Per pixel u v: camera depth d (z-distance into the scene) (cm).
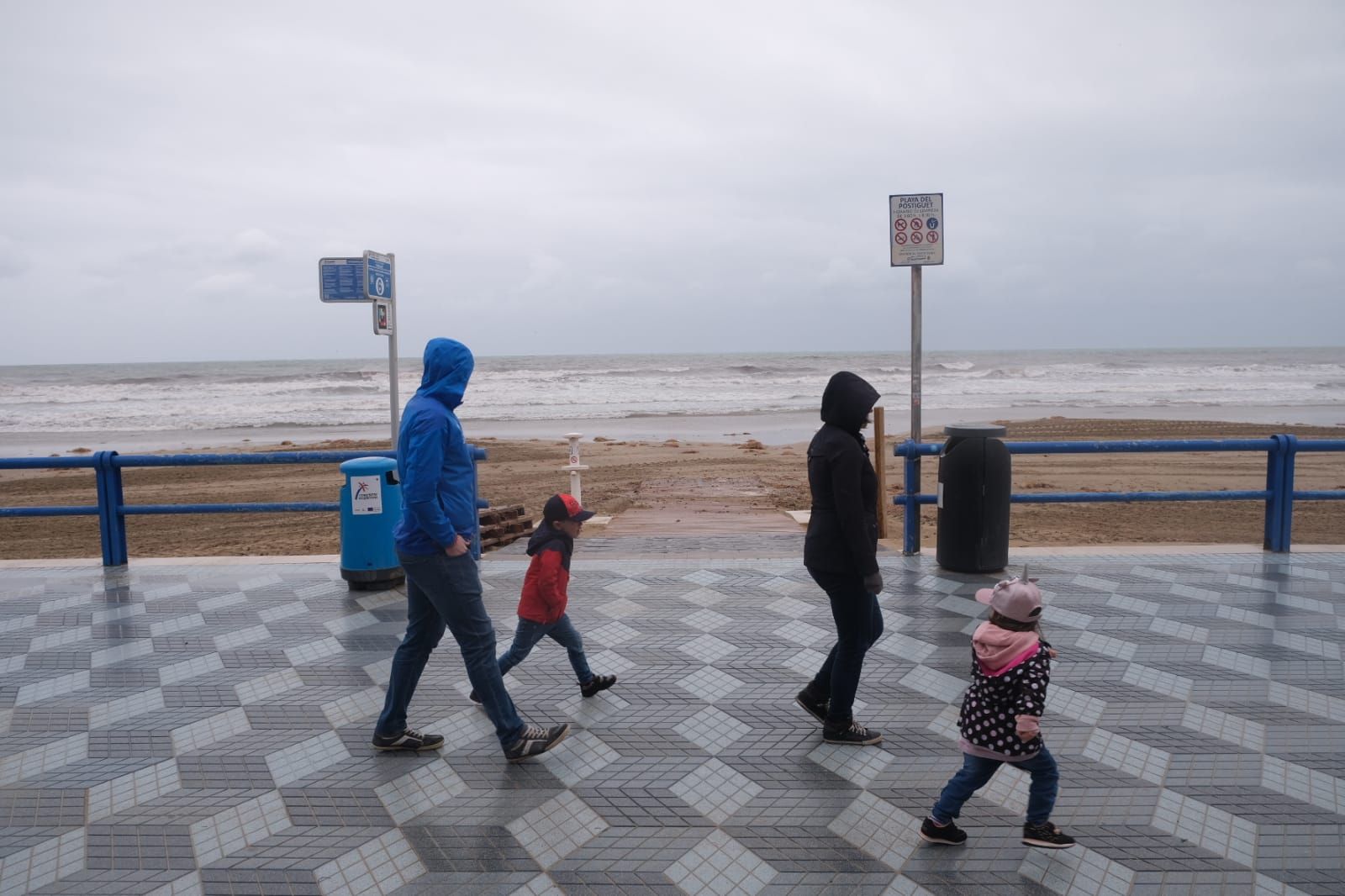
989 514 691
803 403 4591
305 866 318
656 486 1512
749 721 436
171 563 777
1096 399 4575
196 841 335
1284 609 597
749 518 1046
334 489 1794
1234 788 365
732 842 330
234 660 529
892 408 4062
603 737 421
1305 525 1220
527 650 455
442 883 307
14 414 4344
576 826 343
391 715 404
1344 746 401
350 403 4753
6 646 557
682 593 660
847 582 389
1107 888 300
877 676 490
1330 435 2567
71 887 307
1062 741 409
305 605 641
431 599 387
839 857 320
